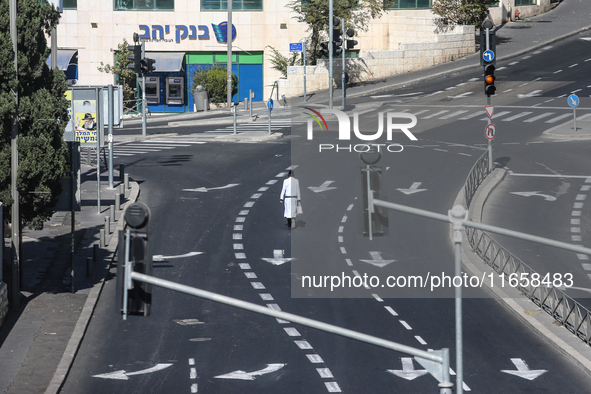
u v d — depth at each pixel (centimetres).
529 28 15562
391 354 3117
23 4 3575
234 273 4281
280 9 13575
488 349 3194
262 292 3950
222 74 13062
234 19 13600
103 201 6044
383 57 13425
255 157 7794
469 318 3594
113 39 13562
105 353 3119
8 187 3675
